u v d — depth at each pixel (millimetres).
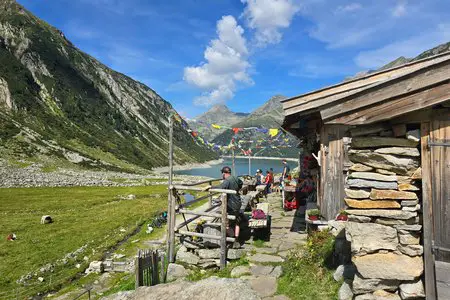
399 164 4586
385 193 4629
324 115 4914
